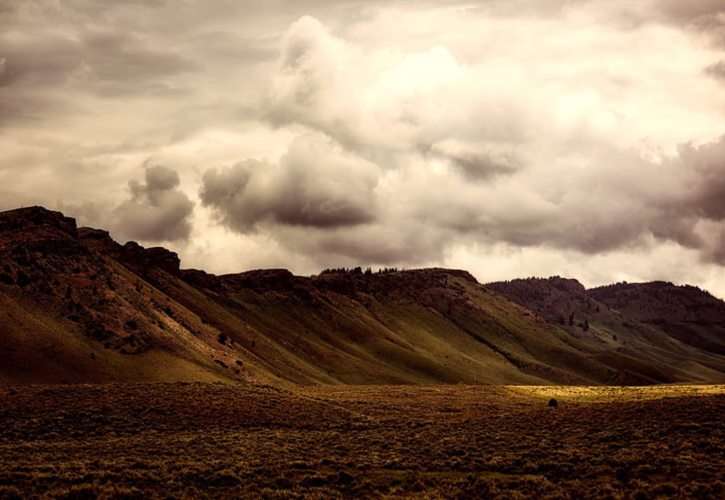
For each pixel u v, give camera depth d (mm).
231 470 44812
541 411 68188
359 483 42625
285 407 81812
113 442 60250
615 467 43531
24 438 64312
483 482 41656
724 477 39938
